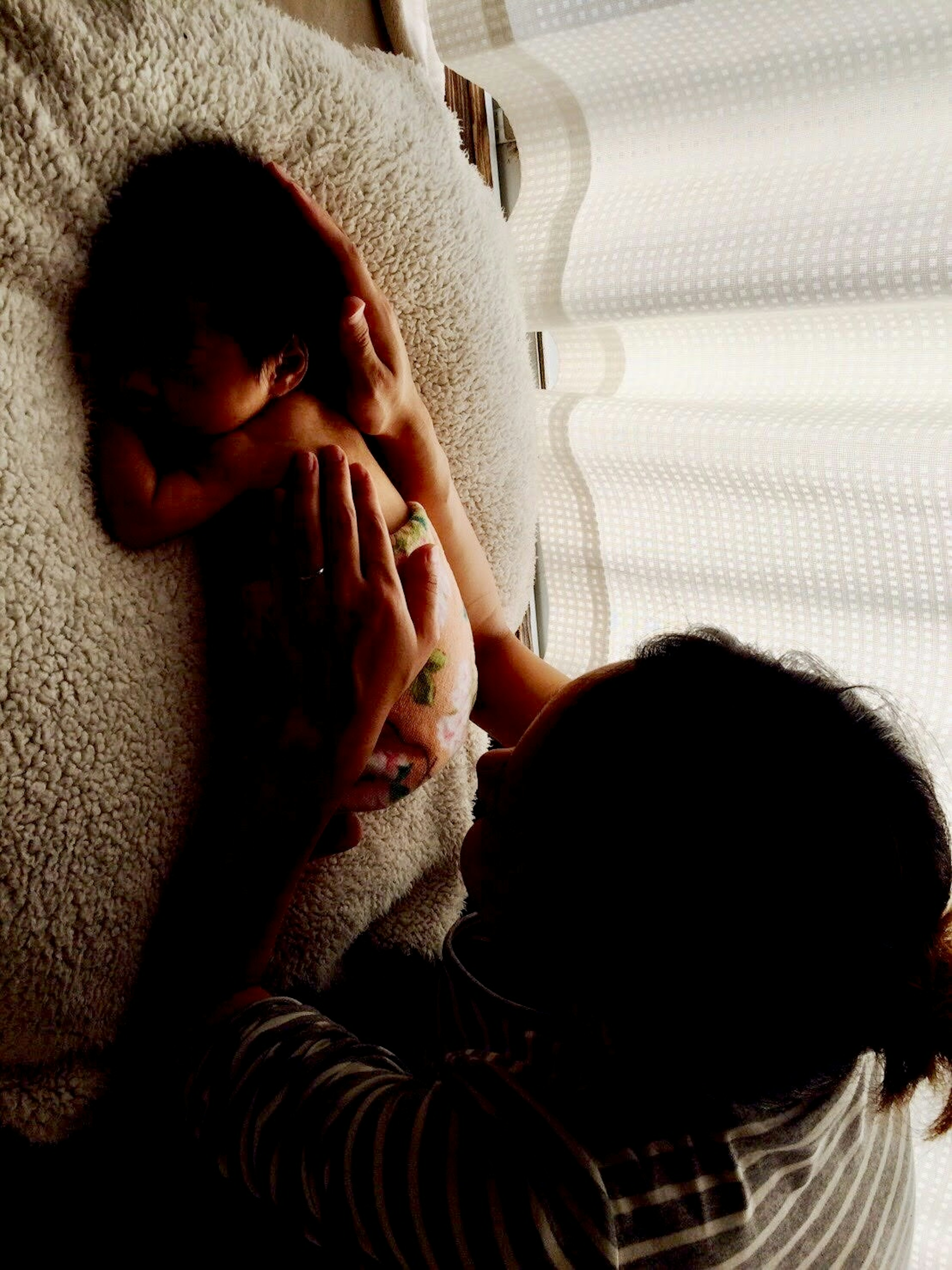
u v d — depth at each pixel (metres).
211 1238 0.77
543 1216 0.45
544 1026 0.53
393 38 0.95
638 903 0.43
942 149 0.87
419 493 0.83
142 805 0.65
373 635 0.66
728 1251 0.47
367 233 0.77
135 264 0.59
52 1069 0.67
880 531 1.00
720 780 0.41
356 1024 0.93
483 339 0.89
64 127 0.57
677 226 1.00
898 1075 0.47
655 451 1.10
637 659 0.50
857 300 0.92
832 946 0.41
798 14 0.87
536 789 0.49
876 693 0.56
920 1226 1.01
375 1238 0.49
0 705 0.56
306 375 0.72
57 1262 0.72
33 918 0.60
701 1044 0.44
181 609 0.69
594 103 1.03
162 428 0.64
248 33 0.67
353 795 0.75
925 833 0.44
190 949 0.67
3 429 0.56
